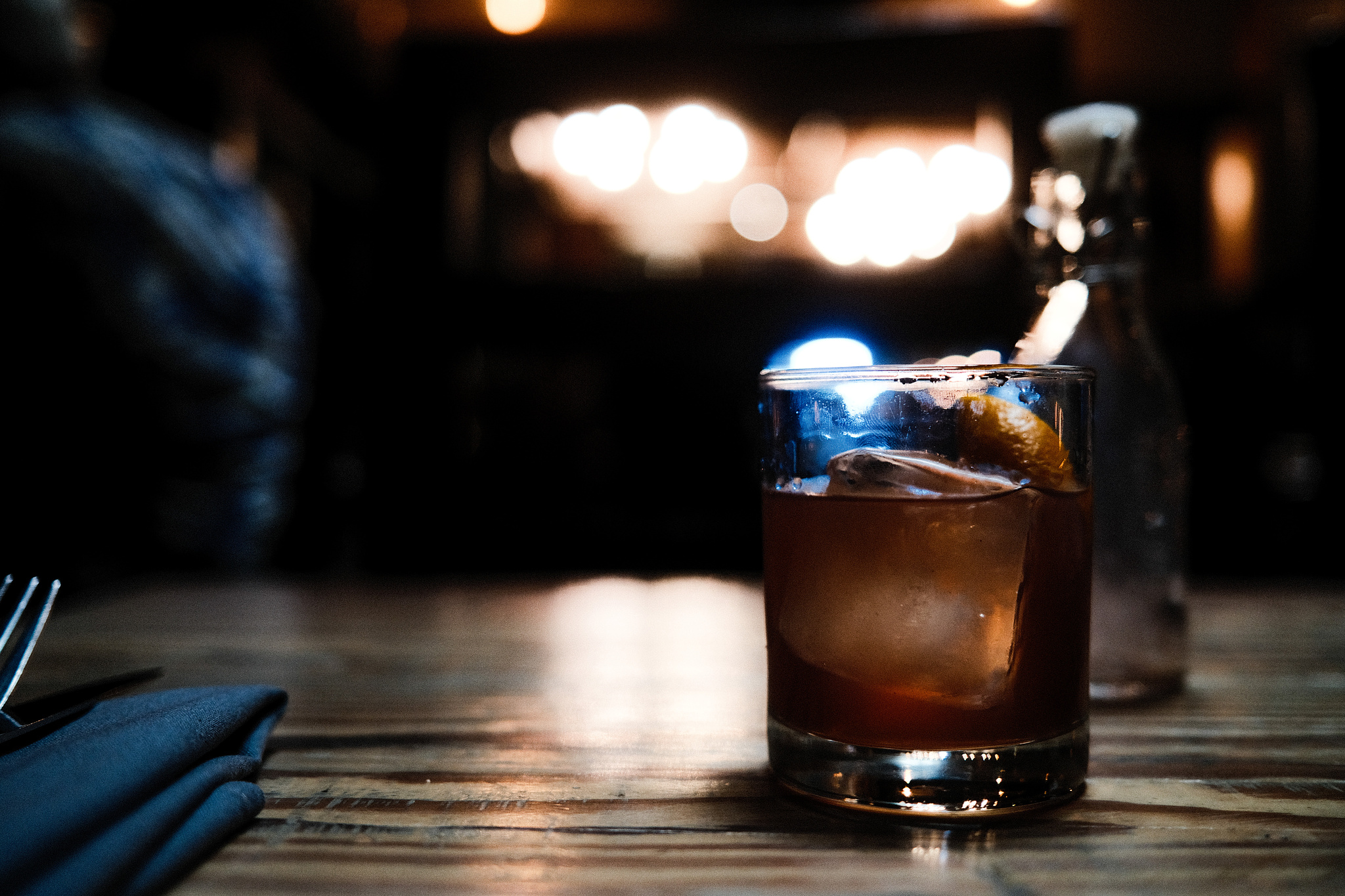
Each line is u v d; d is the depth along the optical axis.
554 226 2.86
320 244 3.20
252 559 1.43
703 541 1.91
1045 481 0.37
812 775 0.38
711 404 2.10
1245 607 0.68
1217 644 0.56
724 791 0.39
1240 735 0.43
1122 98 3.28
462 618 0.66
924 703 0.37
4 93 1.24
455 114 1.89
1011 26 1.81
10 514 1.23
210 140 2.48
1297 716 0.45
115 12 2.39
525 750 0.42
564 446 2.08
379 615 0.67
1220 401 2.03
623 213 2.83
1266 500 1.98
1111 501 0.47
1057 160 0.48
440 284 1.88
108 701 0.41
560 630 0.61
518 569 1.88
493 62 1.88
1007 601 0.37
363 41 3.12
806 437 0.39
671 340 1.91
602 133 2.29
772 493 0.40
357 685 0.50
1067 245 0.48
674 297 1.90
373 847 0.35
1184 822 0.37
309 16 2.70
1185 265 3.27
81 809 0.32
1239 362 2.03
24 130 1.17
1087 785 0.39
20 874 0.30
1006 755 0.37
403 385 1.88
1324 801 0.38
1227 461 2.02
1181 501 0.48
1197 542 1.97
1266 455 2.01
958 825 0.37
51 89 1.27
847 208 2.46
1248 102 3.18
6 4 1.18
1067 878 0.34
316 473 2.42
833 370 0.38
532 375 2.06
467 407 1.95
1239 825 0.37
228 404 1.34
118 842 0.32
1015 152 1.84
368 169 3.40
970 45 1.83
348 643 0.57
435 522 1.88
